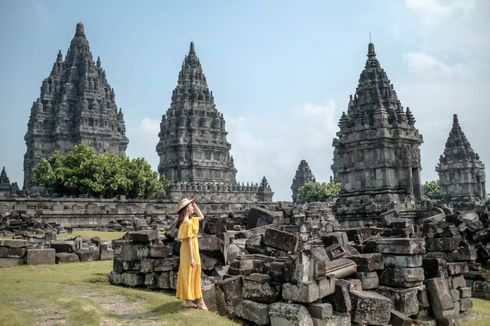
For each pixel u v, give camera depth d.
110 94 130.12
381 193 49.03
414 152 51.31
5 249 22.66
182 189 92.38
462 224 24.41
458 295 16.06
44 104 118.12
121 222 52.56
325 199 132.25
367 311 12.55
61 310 12.08
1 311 11.09
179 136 105.69
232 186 99.69
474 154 104.31
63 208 53.44
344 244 16.83
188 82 111.31
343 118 53.53
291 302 11.62
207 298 12.82
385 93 53.81
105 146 116.75
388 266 14.98
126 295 14.42
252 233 19.22
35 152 113.62
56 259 23.86
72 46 125.19
